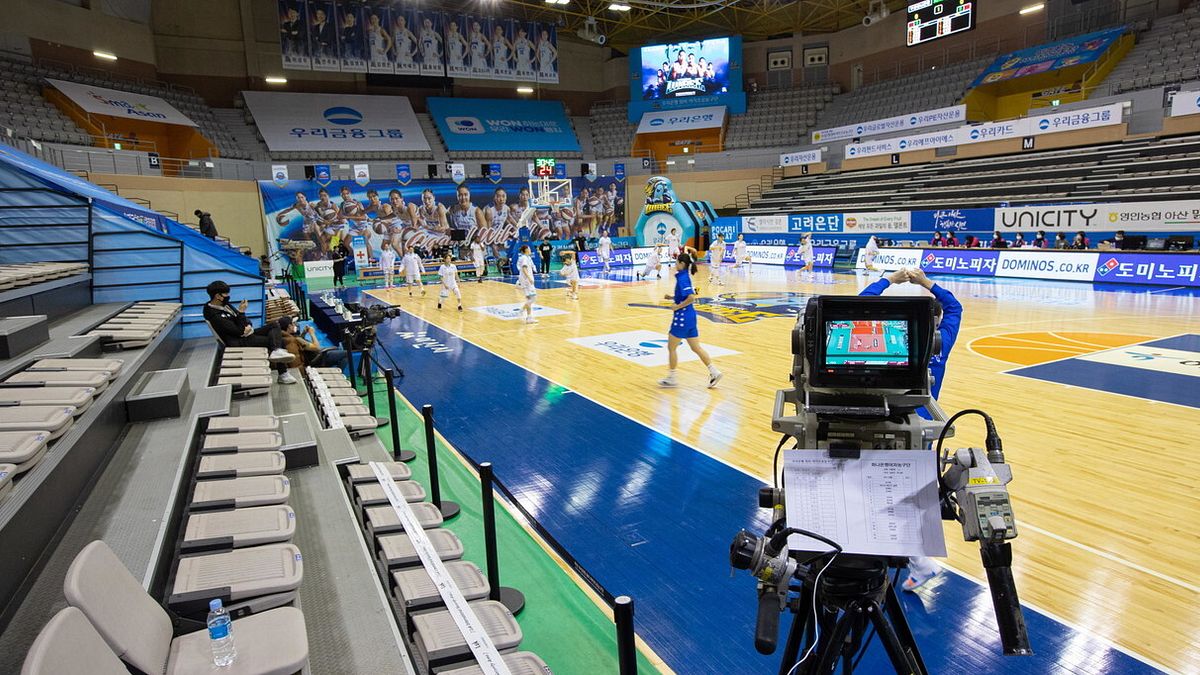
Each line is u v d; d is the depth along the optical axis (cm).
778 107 3444
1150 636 345
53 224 898
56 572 281
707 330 1290
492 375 978
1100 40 2494
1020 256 1947
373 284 2461
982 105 2805
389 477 465
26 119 2127
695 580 416
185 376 562
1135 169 2016
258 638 245
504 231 3109
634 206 3366
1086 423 682
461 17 3148
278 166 2659
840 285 1947
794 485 191
